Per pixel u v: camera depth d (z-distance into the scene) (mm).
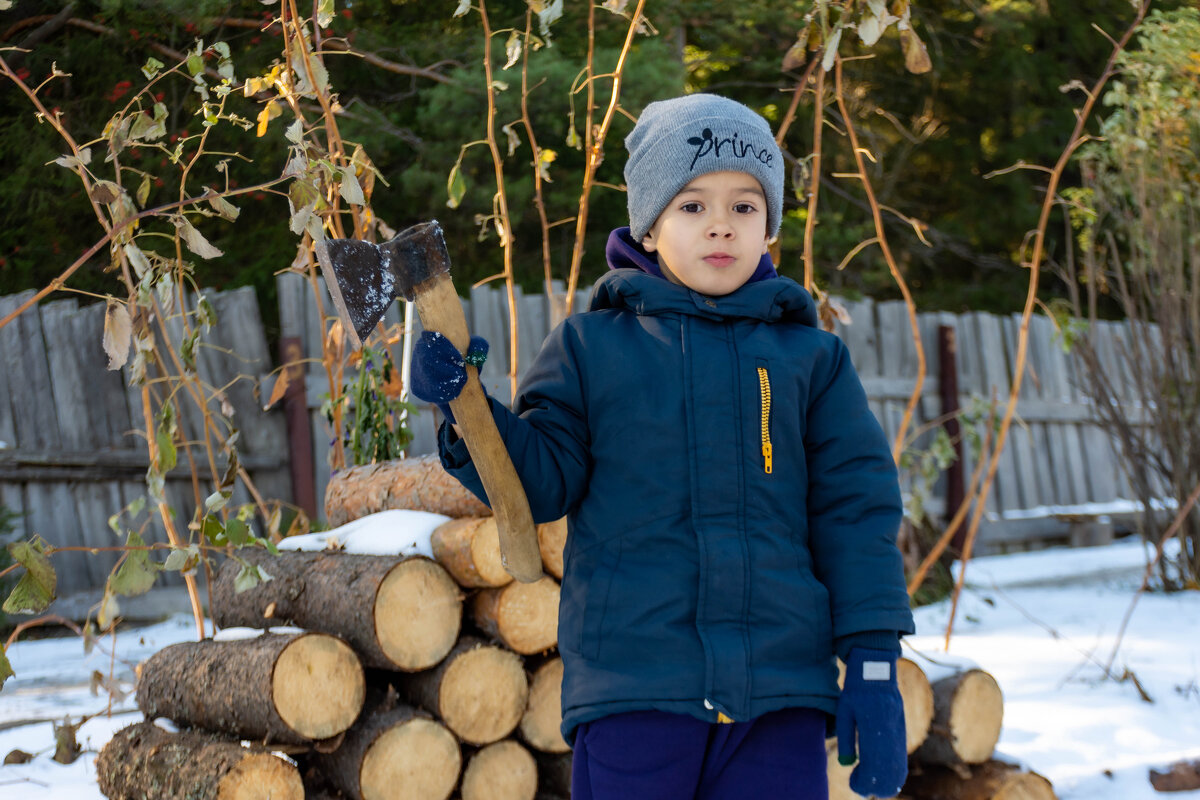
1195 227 6160
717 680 1450
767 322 1691
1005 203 13008
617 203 9312
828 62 2875
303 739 2227
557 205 8617
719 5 9766
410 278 1385
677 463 1540
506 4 8977
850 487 1605
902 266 13188
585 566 1561
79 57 7758
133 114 2779
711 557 1493
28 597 2221
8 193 7578
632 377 1589
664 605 1487
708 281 1659
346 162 3076
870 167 12445
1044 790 2494
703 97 1726
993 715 2520
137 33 7684
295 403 6129
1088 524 8484
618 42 8984
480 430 1441
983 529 8008
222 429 6078
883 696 1486
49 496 5766
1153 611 5664
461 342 1412
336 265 1340
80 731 3104
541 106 8156
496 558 2398
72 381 5906
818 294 3402
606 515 1553
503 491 1472
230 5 7680
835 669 1562
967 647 4586
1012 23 12375
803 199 3271
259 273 8273
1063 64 13188
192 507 6047
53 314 5930
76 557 5805
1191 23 5645
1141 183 5883
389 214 9195
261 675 2211
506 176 8680
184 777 2174
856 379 1709
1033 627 5203
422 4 9008
